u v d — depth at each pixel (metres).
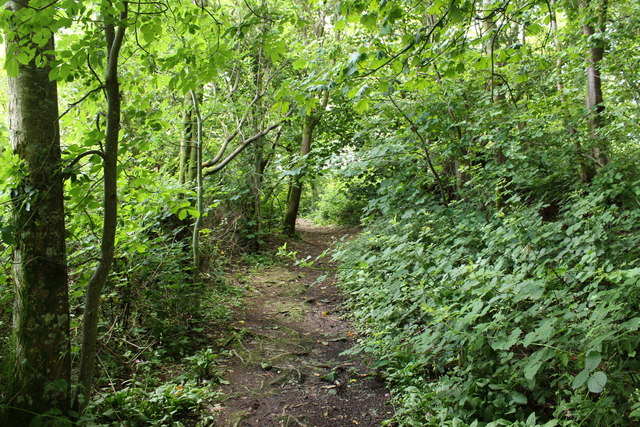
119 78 3.26
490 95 4.97
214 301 5.85
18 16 2.09
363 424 2.99
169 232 5.83
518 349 2.99
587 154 5.23
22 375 2.29
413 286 3.68
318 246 11.80
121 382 3.43
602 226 3.35
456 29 3.27
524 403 2.41
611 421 2.07
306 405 3.29
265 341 4.69
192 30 2.97
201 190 5.71
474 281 2.80
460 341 2.88
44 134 2.34
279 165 7.96
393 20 2.70
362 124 5.97
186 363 4.00
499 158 5.19
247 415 3.13
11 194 2.30
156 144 5.91
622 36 5.33
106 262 2.53
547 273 2.62
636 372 2.16
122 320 4.06
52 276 2.37
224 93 7.20
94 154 2.53
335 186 15.96
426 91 5.23
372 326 4.57
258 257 9.46
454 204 5.66
